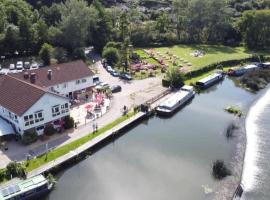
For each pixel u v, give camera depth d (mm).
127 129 80688
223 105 96000
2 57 130500
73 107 88875
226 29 164000
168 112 87438
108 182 62719
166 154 71500
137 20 168625
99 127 78438
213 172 65062
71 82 92688
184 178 63688
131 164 68188
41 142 71688
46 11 159000
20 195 56188
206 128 82375
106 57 126250
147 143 75812
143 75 114875
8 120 75812
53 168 63469
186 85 106062
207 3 159250
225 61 130125
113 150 73000
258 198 57312
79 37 135875
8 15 150125
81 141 72250
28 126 71625
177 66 117688
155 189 60781
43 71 90312
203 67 120875
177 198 58375
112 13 166000
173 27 169375
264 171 64688
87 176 64312
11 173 60781
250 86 109562
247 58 135000
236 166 66500
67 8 139000
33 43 136125
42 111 72875
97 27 144125
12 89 77812
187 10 163125
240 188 59844
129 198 58594
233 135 78375
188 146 74500
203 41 165125
